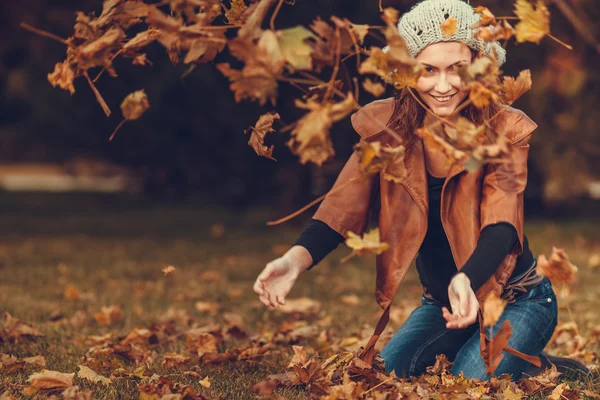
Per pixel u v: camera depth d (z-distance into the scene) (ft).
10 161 97.76
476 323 10.04
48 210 50.57
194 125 41.01
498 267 8.68
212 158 44.86
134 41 6.89
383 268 8.98
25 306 17.07
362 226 9.20
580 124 31.73
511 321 9.49
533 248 30.53
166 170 48.44
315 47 6.09
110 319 15.61
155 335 13.42
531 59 29.14
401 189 8.90
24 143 61.11
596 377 10.69
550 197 34.06
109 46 6.85
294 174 39.47
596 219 46.68
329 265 26.02
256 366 11.51
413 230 8.87
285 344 13.58
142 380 10.04
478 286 7.79
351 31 6.15
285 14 30.14
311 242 9.00
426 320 10.28
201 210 51.42
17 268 23.77
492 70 6.35
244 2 6.99
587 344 13.08
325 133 5.79
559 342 13.58
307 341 13.78
